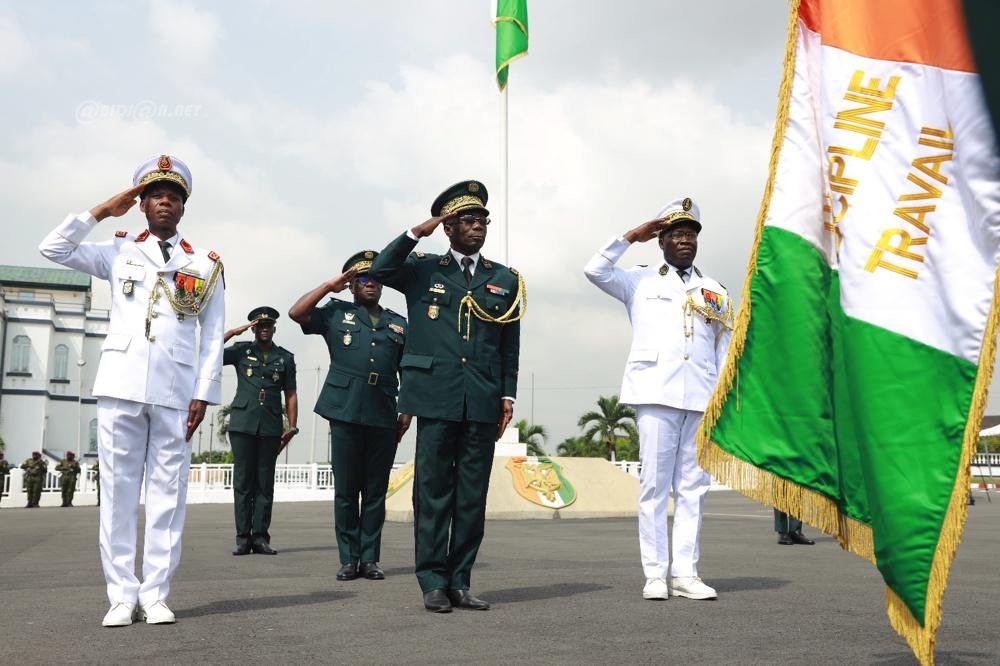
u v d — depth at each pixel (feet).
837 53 12.23
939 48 11.57
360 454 23.95
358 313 25.26
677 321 20.02
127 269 16.75
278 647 13.73
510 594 19.66
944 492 10.88
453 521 18.25
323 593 19.94
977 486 107.96
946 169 11.43
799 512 12.22
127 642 14.15
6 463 88.58
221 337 17.63
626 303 20.79
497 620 16.21
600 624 15.78
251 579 22.62
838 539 12.19
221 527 44.01
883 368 11.38
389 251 18.28
